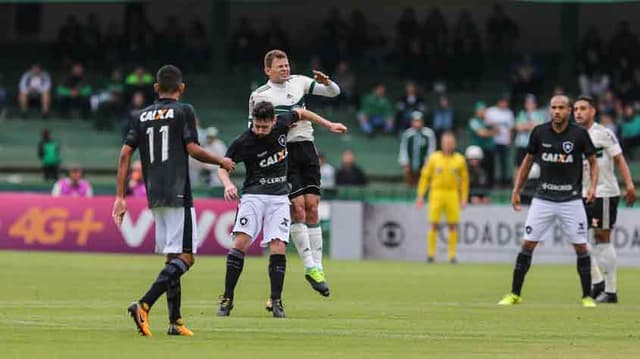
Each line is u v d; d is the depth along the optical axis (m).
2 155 124.12
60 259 83.00
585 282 52.91
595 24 135.88
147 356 32.31
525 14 136.38
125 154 36.88
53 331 38.59
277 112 47.12
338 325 42.06
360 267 81.31
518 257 53.31
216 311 47.16
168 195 36.50
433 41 130.50
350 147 124.81
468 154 102.50
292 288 61.00
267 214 44.28
